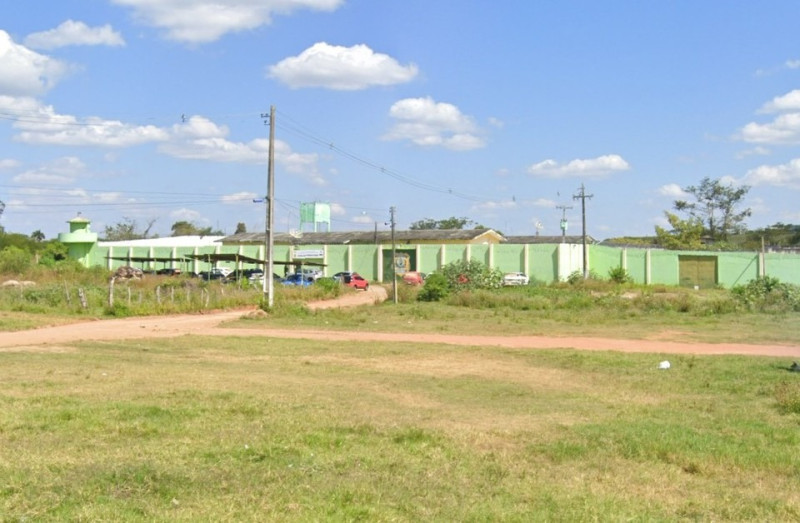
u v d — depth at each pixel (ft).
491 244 247.09
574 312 124.26
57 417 35.50
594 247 244.01
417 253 257.55
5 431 32.60
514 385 51.75
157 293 125.90
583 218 230.48
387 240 280.10
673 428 36.58
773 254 220.02
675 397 47.19
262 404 40.70
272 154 128.67
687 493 26.81
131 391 44.29
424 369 59.88
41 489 24.02
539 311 128.36
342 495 24.41
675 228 294.25
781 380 52.85
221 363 61.36
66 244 284.20
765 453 31.91
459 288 173.27
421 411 40.98
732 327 100.63
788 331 95.20
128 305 113.70
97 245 291.38
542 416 40.11
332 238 291.99
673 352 72.28
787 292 133.28
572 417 39.93
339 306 137.80
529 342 82.12
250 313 114.93
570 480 27.81
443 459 30.04
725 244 283.18
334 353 70.03
